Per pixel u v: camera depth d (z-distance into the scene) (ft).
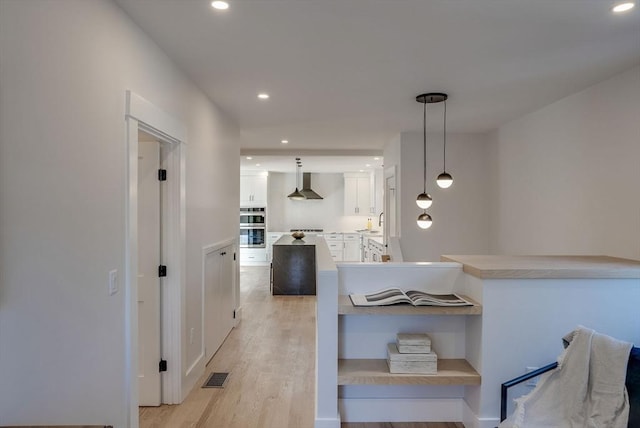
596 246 10.74
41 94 4.75
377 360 8.58
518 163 14.99
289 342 14.16
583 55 8.83
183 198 9.59
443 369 8.07
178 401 9.50
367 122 15.61
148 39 7.73
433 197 17.84
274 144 20.80
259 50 8.52
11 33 4.29
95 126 5.89
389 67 9.58
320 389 7.83
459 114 14.32
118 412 6.48
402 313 7.72
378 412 8.63
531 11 6.89
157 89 8.17
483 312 7.68
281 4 6.60
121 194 6.63
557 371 6.61
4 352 4.27
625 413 5.81
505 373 7.70
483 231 17.90
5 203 4.24
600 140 10.59
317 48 8.44
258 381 10.89
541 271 7.64
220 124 13.32
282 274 22.20
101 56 6.07
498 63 9.32
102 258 6.05
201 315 11.28
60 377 5.10
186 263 9.91
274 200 34.94
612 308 7.70
